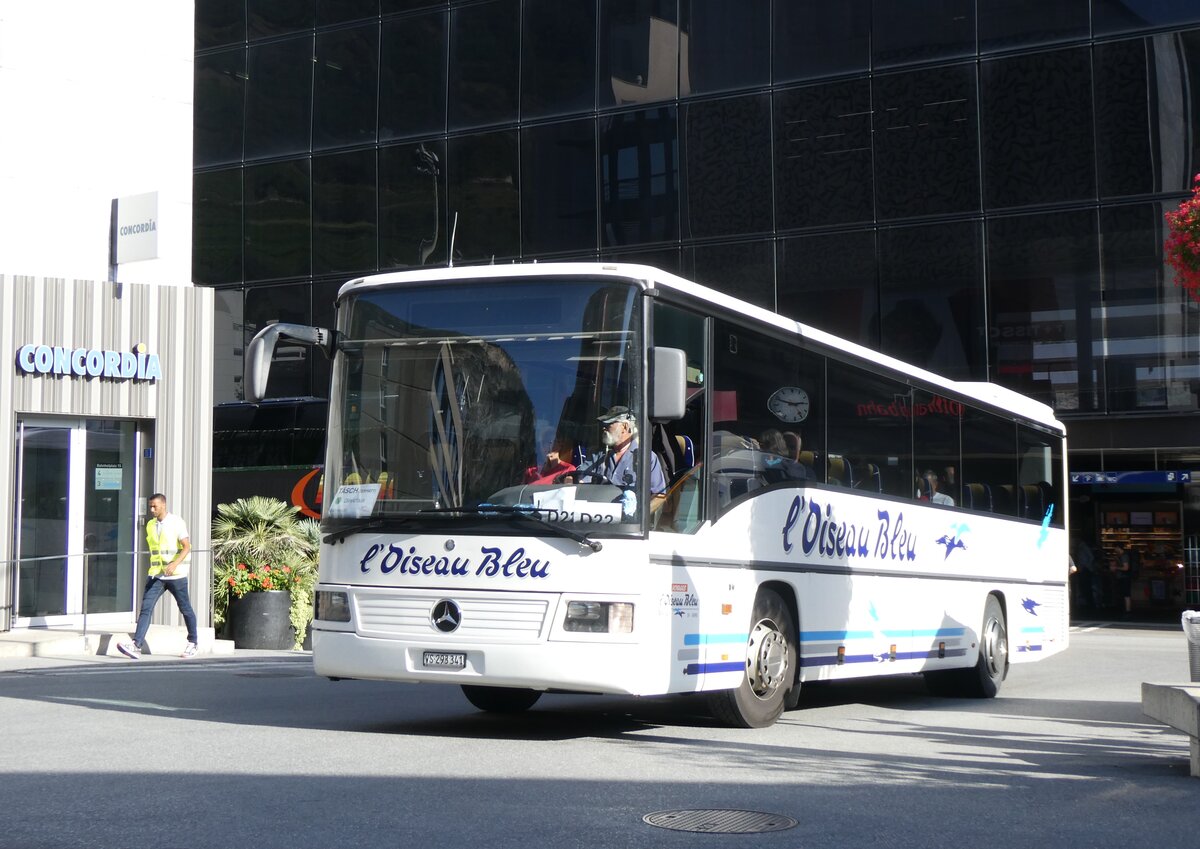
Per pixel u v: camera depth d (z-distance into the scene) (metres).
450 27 34.28
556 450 10.52
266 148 36.38
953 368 29.28
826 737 11.40
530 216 33.12
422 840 6.75
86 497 22.70
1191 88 27.67
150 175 24.61
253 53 36.62
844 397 13.84
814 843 6.91
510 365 10.77
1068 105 28.58
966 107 29.36
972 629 16.42
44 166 23.19
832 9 30.47
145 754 9.64
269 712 12.84
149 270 24.47
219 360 36.56
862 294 30.03
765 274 30.83
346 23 35.53
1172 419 27.69
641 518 10.33
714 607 11.20
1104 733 12.12
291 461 34.66
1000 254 29.02
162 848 6.51
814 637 12.84
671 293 10.88
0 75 22.75
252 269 36.38
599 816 7.45
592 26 32.66
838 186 30.28
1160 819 7.78
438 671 10.43
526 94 33.31
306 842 6.67
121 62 24.31
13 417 21.72
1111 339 28.16
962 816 7.76
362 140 35.25
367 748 10.06
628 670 10.16
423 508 10.68
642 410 10.48
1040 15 28.84
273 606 22.95
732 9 31.28
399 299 11.15
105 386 22.86
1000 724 12.86
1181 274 14.93
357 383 11.14
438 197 34.25
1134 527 33.19
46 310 22.23
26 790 8.07
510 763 9.38
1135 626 31.53
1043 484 19.48
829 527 13.25
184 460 23.72
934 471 15.86
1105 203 28.27
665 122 31.81
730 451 11.63
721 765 9.51
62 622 22.02
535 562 10.32
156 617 23.05
